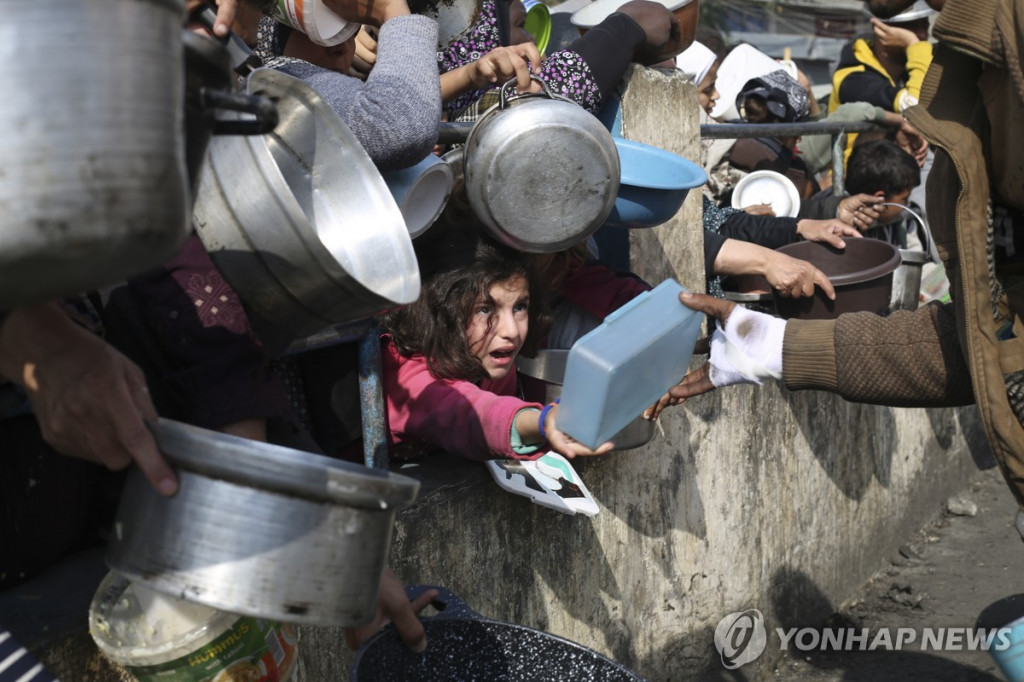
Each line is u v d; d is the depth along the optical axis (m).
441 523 2.21
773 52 12.04
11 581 1.64
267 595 1.20
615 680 1.65
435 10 2.54
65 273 0.93
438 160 2.13
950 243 2.04
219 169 1.44
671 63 3.57
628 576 2.88
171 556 1.20
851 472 4.12
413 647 1.63
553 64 2.71
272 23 2.34
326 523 1.22
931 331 2.13
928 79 1.96
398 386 2.25
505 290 2.22
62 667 1.52
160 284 1.58
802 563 3.82
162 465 1.20
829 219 3.92
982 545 4.64
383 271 1.67
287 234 1.42
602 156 2.21
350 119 1.92
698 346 2.38
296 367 2.18
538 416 2.04
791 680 3.60
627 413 1.82
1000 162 1.89
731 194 4.40
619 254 2.97
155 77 0.96
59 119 0.90
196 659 1.36
